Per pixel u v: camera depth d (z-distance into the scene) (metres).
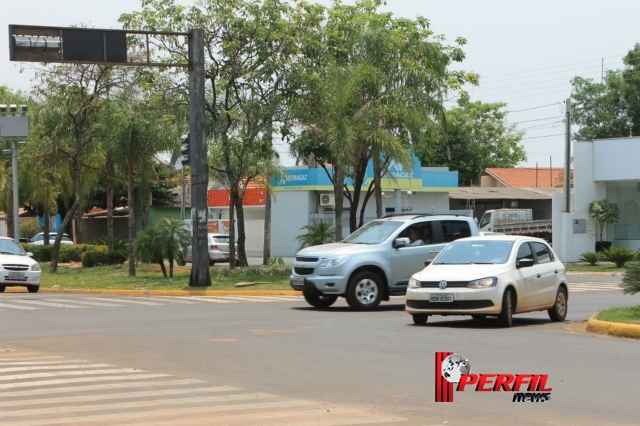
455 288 16.84
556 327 17.36
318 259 21.00
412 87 32.41
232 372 11.91
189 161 28.56
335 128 30.30
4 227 66.19
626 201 49.62
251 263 47.94
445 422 8.73
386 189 56.09
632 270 17.25
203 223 28.55
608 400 9.80
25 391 10.52
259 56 31.83
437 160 76.69
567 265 44.88
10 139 37.03
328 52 32.97
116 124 34.41
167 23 31.28
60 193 50.69
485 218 59.19
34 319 19.17
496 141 86.75
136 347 14.48
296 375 11.60
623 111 69.00
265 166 39.41
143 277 33.34
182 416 9.03
